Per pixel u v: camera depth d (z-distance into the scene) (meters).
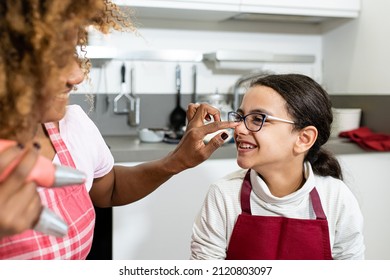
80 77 0.58
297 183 1.07
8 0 0.47
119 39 2.15
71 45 0.53
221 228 1.06
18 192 0.44
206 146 0.96
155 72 2.22
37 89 0.49
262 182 1.02
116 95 2.18
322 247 1.01
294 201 1.02
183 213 1.79
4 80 0.45
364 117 2.18
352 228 1.04
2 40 0.47
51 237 0.71
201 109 1.05
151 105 2.24
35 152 0.49
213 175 1.81
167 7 1.89
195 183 1.79
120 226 1.72
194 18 2.20
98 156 0.92
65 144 0.83
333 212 1.04
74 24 0.51
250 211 1.04
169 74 2.24
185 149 0.96
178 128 2.24
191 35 2.27
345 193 1.06
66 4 0.49
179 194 1.77
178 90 2.24
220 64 2.30
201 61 2.23
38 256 0.69
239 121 1.02
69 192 0.78
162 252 1.78
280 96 1.01
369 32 2.11
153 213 1.75
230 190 1.07
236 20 2.31
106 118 2.18
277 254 1.03
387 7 1.97
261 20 2.33
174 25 2.23
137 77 2.20
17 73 0.47
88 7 0.52
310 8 2.08
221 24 2.30
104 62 2.13
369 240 2.04
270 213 1.03
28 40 0.47
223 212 1.06
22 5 0.48
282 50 2.43
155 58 2.00
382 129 2.06
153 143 1.94
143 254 1.76
